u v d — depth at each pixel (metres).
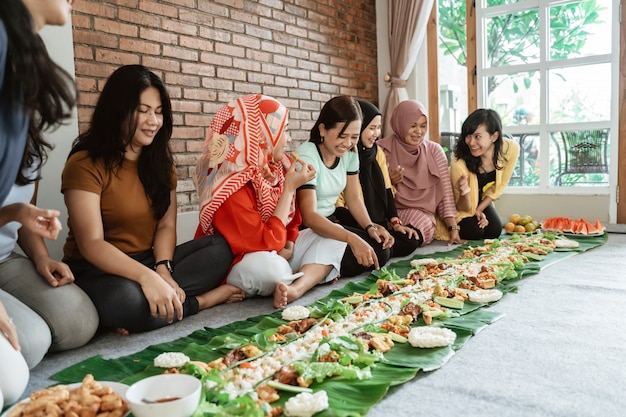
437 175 3.60
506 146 3.72
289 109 4.27
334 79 4.70
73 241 2.04
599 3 4.07
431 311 1.87
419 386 1.35
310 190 2.53
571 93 4.26
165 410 1.02
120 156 1.95
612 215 4.11
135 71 1.90
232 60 3.76
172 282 2.02
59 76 1.10
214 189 2.27
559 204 4.36
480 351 1.59
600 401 1.23
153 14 3.25
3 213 1.43
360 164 3.18
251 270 2.22
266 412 1.12
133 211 2.03
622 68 3.98
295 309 1.94
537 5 4.29
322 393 1.20
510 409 1.21
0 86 1.00
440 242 3.70
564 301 2.10
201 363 1.36
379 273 2.60
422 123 3.51
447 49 5.01
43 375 1.52
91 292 1.88
